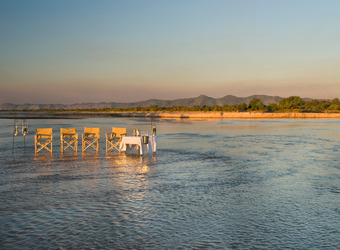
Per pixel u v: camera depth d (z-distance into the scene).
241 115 108.56
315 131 38.62
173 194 9.55
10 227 6.90
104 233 6.60
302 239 6.38
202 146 22.67
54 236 6.44
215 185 10.75
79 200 8.87
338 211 8.11
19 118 85.94
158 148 21.44
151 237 6.41
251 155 18.17
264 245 6.09
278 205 8.57
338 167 14.42
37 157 16.64
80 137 27.91
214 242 6.20
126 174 12.43
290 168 14.10
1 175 12.03
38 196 9.23
